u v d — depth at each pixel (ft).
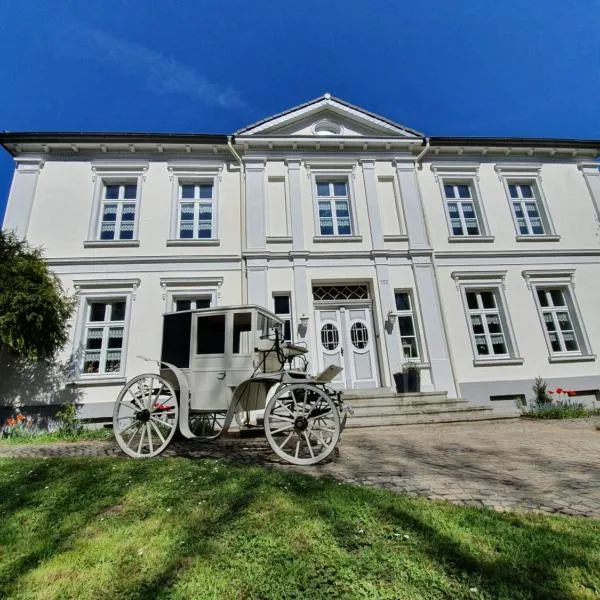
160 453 18.01
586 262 40.09
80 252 35.53
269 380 17.35
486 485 12.82
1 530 10.14
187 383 17.58
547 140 43.34
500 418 29.04
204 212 39.14
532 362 36.01
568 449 18.25
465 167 42.65
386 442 20.79
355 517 9.89
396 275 37.58
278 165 40.55
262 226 37.68
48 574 7.98
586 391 35.50
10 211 35.55
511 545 8.45
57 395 31.14
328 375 17.34
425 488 12.55
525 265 39.34
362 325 37.17
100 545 9.09
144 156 39.42
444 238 39.68
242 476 13.20
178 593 7.18
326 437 18.31
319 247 37.91
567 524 9.57
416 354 35.88
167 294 35.12
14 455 19.47
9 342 26.94
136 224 36.94
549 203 42.45
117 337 34.01
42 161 37.63
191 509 10.77
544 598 6.79
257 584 7.37
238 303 35.70
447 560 7.92
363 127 43.19
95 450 20.53
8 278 28.17
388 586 7.22
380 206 40.11
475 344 36.37
